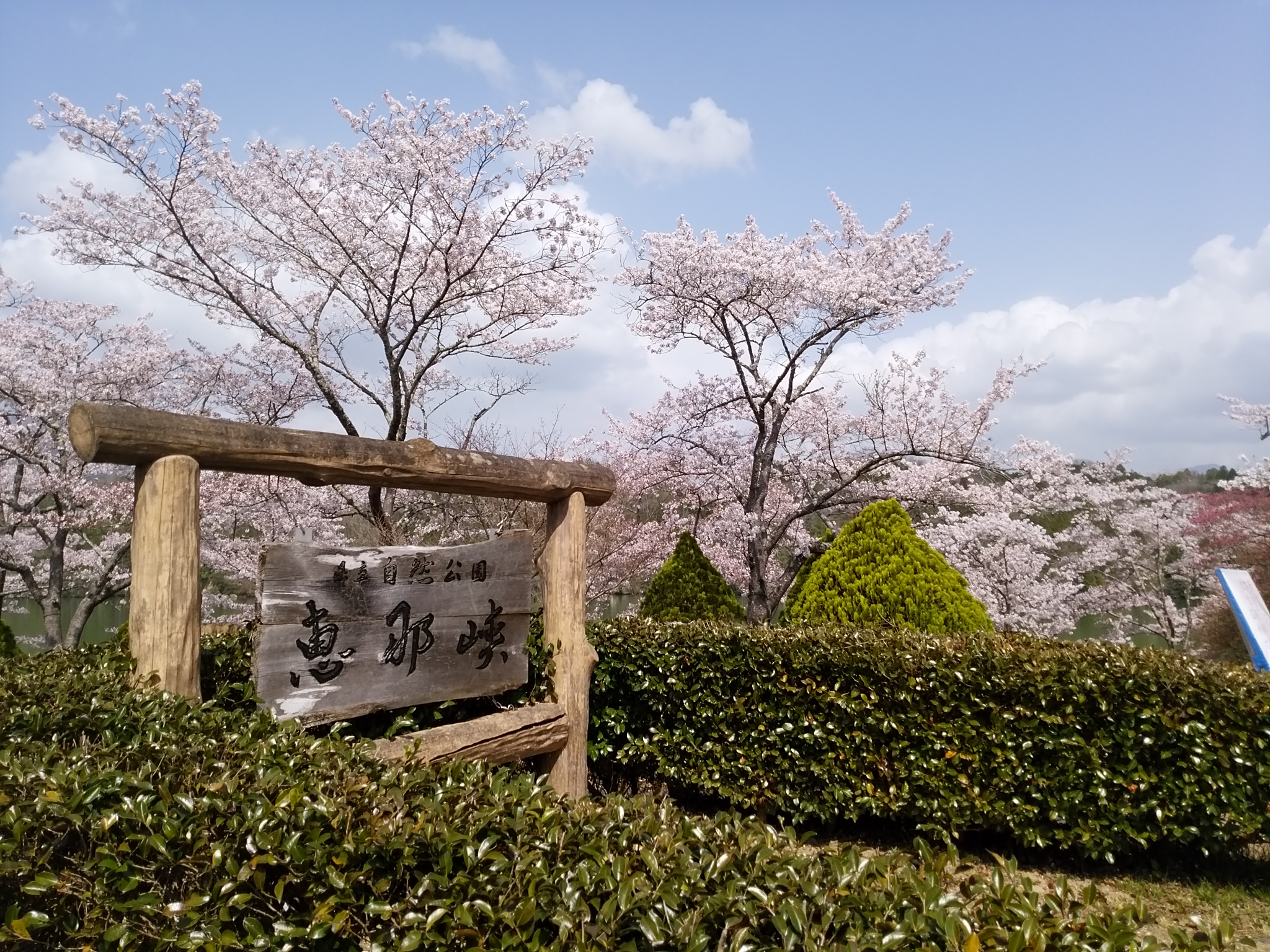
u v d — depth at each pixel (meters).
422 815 1.70
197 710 2.44
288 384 10.59
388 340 8.63
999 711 4.17
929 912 1.37
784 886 1.45
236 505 10.03
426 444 3.57
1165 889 3.99
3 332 10.12
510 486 3.95
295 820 1.66
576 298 9.99
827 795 4.40
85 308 10.68
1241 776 3.91
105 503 10.39
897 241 11.26
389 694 3.45
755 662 4.61
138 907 1.57
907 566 6.04
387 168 8.26
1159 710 4.00
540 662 4.29
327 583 3.26
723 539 11.72
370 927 1.56
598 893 1.48
